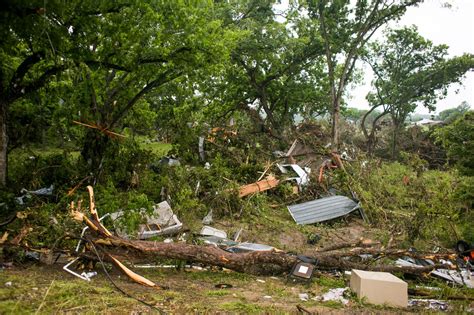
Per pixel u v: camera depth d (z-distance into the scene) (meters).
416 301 6.23
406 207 14.75
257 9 22.77
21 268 6.21
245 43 21.59
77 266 6.56
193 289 6.10
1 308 4.47
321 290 6.52
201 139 17.44
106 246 6.69
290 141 21.42
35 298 4.90
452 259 7.96
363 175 16.48
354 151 22.98
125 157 12.55
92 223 6.77
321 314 5.31
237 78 25.06
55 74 10.52
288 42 22.33
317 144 19.25
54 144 16.20
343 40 24.09
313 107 30.22
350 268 7.57
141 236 8.90
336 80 28.75
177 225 9.63
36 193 10.55
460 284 7.23
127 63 11.37
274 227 11.51
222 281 6.70
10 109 12.28
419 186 14.95
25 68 9.79
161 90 15.05
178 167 13.45
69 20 9.52
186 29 10.98
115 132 12.62
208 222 11.38
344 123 38.16
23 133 12.88
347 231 12.09
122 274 6.53
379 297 6.00
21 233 6.66
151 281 6.24
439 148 30.89
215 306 5.30
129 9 10.37
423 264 8.52
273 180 14.55
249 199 13.00
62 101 13.29
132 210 8.70
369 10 23.11
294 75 26.81
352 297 6.11
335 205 13.58
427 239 10.96
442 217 10.85
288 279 6.98
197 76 12.95
